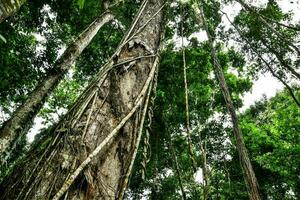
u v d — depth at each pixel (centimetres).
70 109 211
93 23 580
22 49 807
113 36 926
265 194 1153
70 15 855
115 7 660
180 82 988
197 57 1025
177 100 988
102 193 170
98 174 174
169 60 996
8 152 409
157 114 959
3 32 748
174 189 989
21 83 806
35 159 185
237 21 812
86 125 191
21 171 181
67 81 1095
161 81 988
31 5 821
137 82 244
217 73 371
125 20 773
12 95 813
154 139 974
